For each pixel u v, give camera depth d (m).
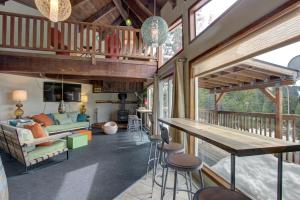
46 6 2.43
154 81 5.16
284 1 1.52
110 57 4.87
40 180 3.07
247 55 2.07
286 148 1.17
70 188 2.80
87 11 6.77
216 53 2.60
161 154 2.47
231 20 2.22
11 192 2.68
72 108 7.79
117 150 4.89
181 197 2.52
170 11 4.38
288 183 2.77
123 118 9.19
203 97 5.35
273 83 3.68
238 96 4.82
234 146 1.16
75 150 4.89
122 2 6.61
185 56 3.54
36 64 4.25
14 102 5.89
